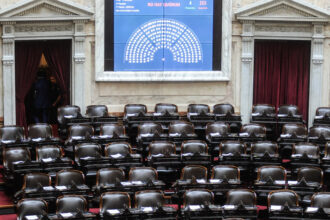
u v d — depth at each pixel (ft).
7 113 69.72
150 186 54.54
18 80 70.74
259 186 54.95
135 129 68.18
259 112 72.49
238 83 75.66
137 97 74.13
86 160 57.67
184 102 75.15
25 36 69.46
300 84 76.43
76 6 70.13
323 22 74.79
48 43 71.46
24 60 70.74
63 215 48.93
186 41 73.97
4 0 67.92
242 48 74.90
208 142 65.41
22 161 58.54
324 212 49.16
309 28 75.36
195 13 73.67
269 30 74.95
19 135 64.28
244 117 75.92
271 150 61.98
